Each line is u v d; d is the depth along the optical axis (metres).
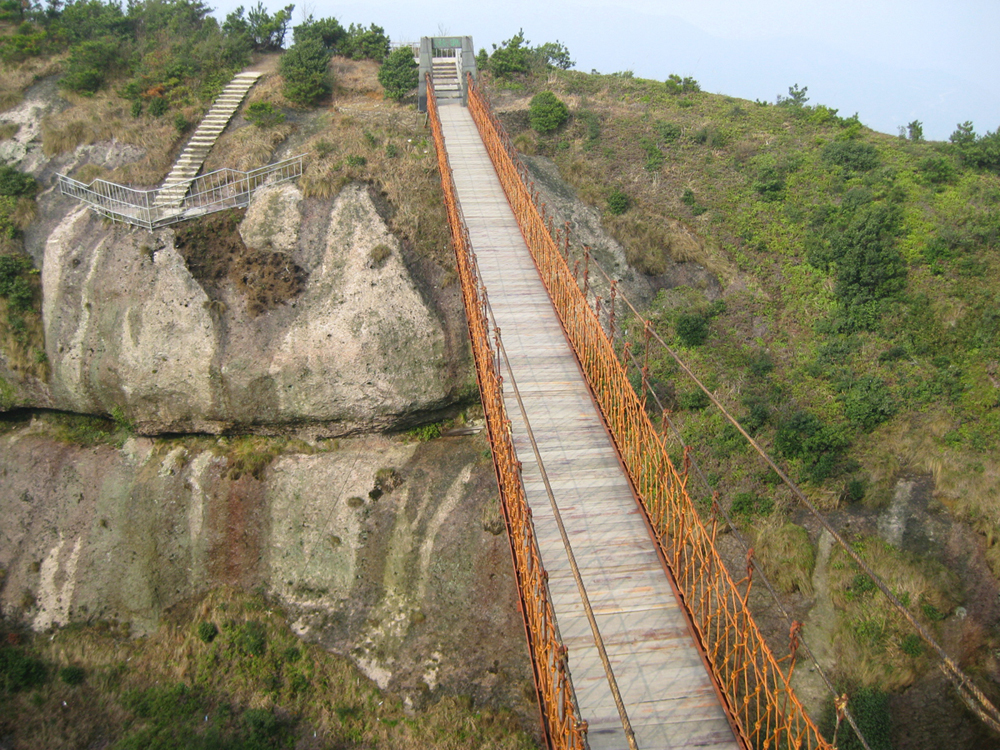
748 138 28.64
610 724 8.33
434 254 23.72
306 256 23.45
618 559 10.32
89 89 29.98
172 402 22.39
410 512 20.73
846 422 18.92
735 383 20.25
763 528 17.44
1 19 34.19
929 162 25.27
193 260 23.58
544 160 27.80
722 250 23.94
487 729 17.14
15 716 19.11
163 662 19.86
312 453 22.53
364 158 25.45
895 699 14.93
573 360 14.40
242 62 32.09
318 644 19.53
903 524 17.12
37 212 25.45
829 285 22.28
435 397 22.03
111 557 21.45
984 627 15.39
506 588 18.91
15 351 23.33
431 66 29.81
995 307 20.27
